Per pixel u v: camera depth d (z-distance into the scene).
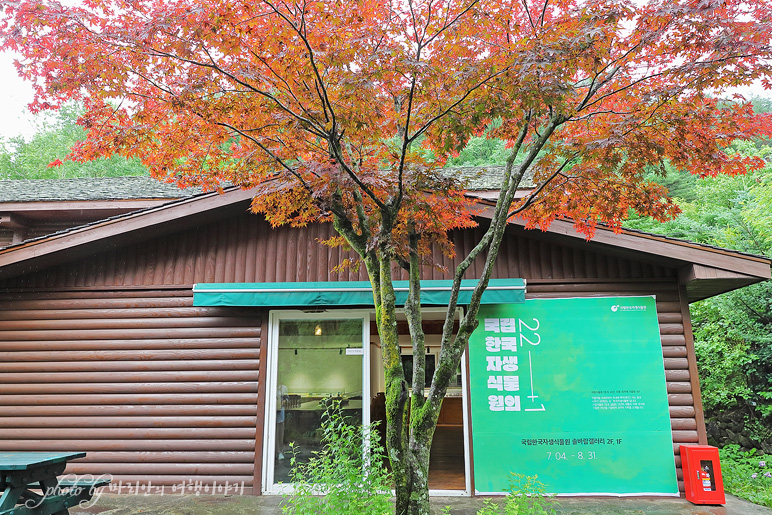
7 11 3.19
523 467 6.16
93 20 3.41
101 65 3.53
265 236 7.04
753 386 9.52
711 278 5.85
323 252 6.93
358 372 6.66
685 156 4.28
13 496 4.10
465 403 6.47
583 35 3.43
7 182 10.59
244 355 6.74
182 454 6.47
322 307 6.84
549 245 6.75
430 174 4.23
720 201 13.48
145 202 8.27
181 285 6.95
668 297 6.51
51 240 6.38
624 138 4.04
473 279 6.45
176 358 6.76
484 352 6.48
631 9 3.52
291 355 6.76
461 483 6.66
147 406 6.63
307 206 4.80
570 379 6.34
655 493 5.99
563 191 4.63
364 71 3.40
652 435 6.13
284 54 3.62
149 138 4.29
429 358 11.47
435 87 3.72
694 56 3.82
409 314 4.02
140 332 6.85
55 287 7.02
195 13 3.25
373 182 3.97
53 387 6.72
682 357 6.36
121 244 7.01
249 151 4.70
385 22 4.02
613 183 4.60
